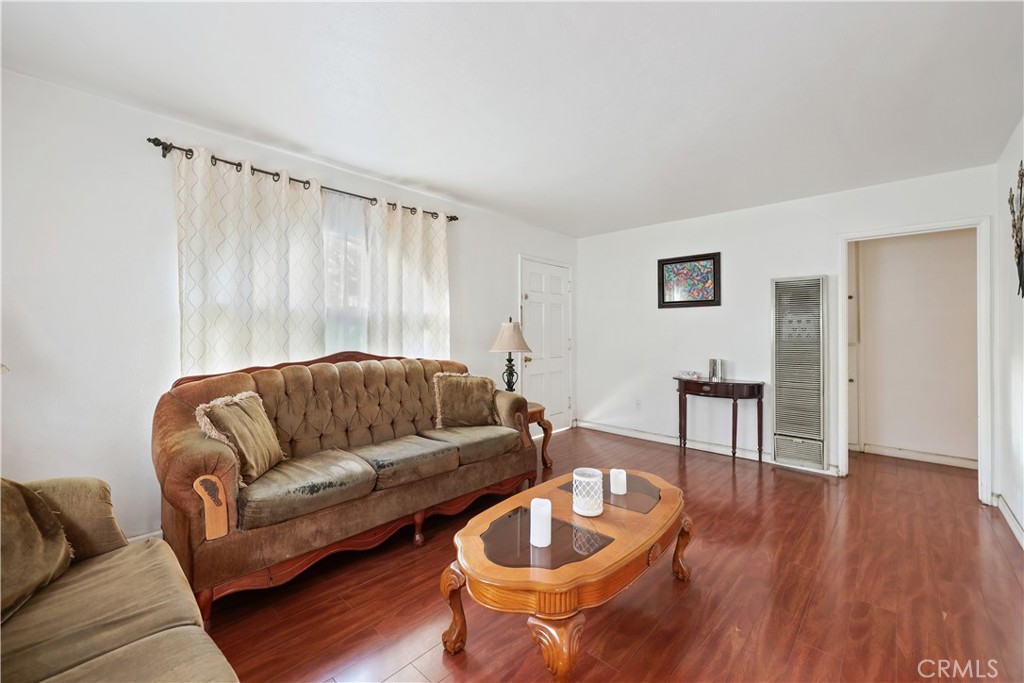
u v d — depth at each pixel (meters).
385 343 3.29
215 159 2.51
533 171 3.17
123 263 2.27
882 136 2.58
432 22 1.65
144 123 2.33
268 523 1.84
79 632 1.02
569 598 1.26
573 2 1.54
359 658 1.53
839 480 3.38
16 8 1.57
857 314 4.29
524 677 1.44
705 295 4.30
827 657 1.51
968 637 1.60
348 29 1.69
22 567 1.15
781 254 3.85
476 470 2.78
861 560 2.15
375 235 3.24
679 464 3.81
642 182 3.37
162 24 1.67
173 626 1.07
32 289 2.04
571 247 5.30
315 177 2.99
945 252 3.88
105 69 1.97
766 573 2.04
